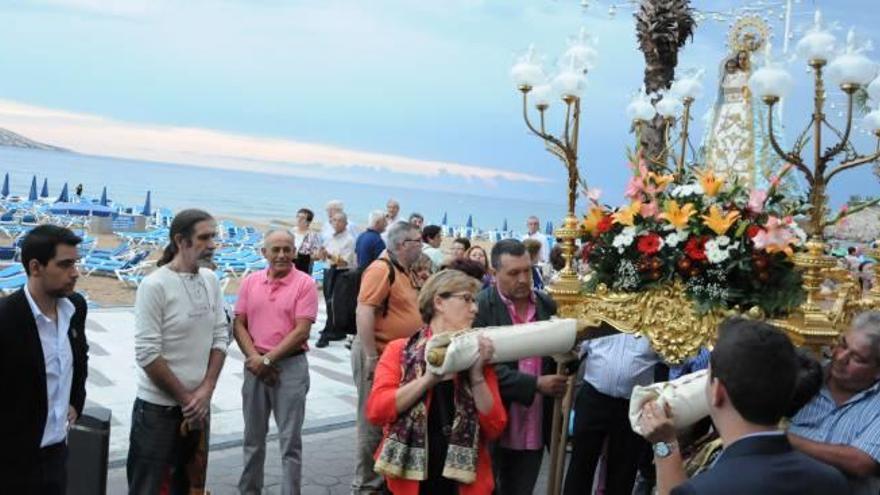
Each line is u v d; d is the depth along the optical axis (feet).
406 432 10.88
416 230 16.92
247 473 17.01
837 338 10.55
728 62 15.20
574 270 12.82
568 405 13.42
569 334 11.37
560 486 13.56
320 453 21.58
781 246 10.77
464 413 10.87
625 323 11.82
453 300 11.53
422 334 11.63
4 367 11.36
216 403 25.32
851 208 11.14
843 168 10.61
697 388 8.33
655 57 27.50
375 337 16.67
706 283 11.52
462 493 10.92
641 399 8.42
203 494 15.26
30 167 405.59
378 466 10.94
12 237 74.49
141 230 90.02
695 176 13.61
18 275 45.19
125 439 21.16
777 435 6.49
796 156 10.66
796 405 8.89
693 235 11.57
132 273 55.16
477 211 592.60
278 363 16.66
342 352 34.63
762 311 11.23
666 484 7.94
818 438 10.19
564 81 12.36
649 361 15.14
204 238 14.64
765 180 14.06
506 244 14.11
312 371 30.58
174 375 14.25
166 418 14.43
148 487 14.38
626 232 11.87
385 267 16.62
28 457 11.60
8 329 11.39
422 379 10.76
